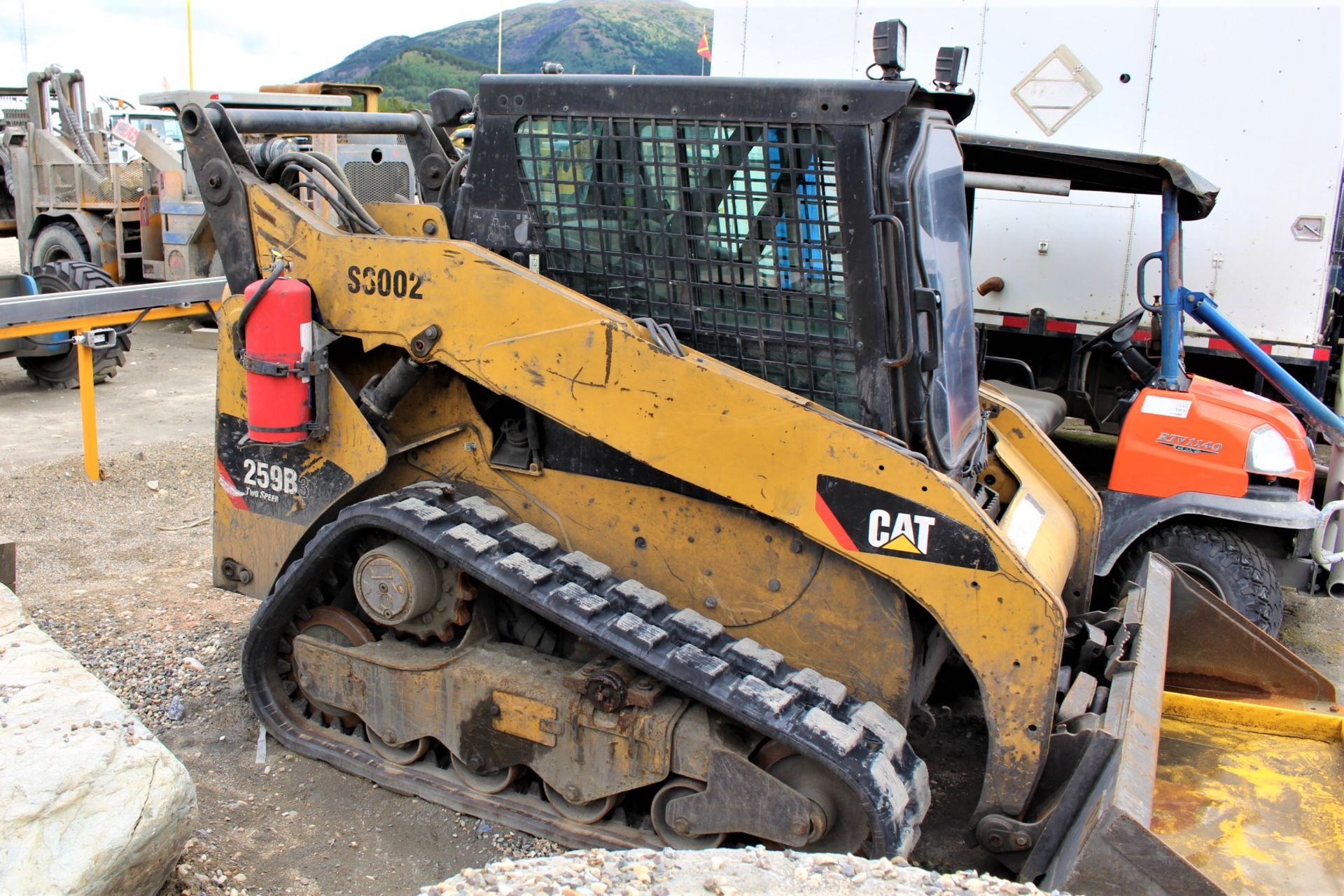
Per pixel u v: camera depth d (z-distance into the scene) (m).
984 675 3.19
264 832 3.56
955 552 3.13
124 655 4.67
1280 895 3.11
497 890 2.48
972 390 3.98
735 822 3.29
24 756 2.88
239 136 4.04
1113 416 7.04
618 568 3.73
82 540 6.00
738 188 3.38
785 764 3.29
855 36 7.43
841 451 3.19
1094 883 2.70
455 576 3.71
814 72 7.60
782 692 3.24
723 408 3.28
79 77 11.99
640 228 3.55
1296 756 3.76
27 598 5.19
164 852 2.91
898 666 3.38
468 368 3.59
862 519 3.21
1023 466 4.61
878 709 3.33
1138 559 5.12
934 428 3.39
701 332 3.55
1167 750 3.79
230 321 4.02
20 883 2.58
